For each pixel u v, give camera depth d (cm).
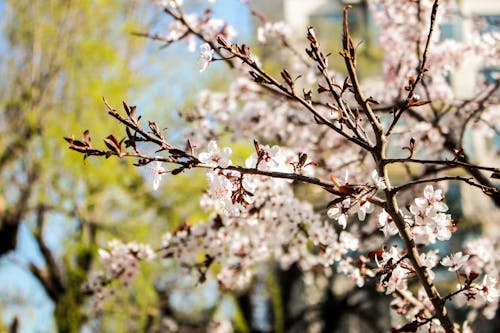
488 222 1117
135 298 795
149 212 804
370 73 990
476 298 250
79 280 698
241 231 402
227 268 439
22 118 724
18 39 760
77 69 765
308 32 251
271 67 718
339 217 239
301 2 1513
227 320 1017
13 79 746
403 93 491
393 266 241
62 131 707
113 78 784
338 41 1134
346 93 480
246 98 527
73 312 686
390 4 459
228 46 248
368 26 1102
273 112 513
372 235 464
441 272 1101
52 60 751
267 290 1034
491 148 1256
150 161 226
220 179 232
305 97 256
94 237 753
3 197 718
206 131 494
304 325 1218
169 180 790
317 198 576
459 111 511
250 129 513
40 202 718
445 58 475
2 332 781
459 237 1102
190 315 1055
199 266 410
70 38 766
